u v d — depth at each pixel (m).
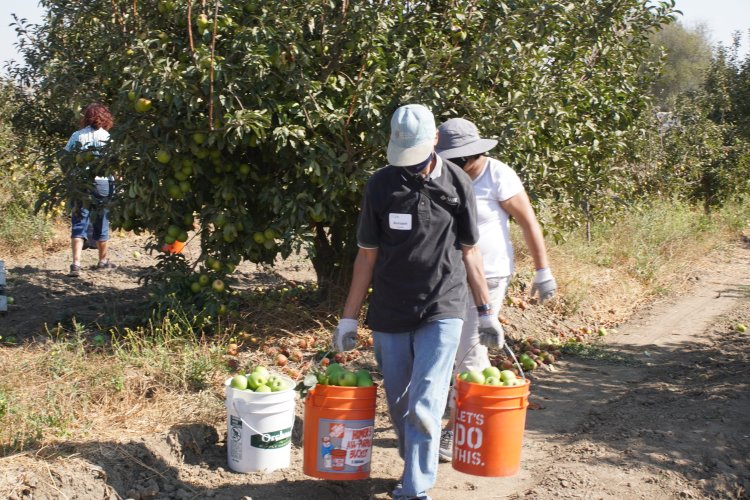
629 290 11.42
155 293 7.10
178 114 6.40
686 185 18.98
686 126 19.59
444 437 4.93
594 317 10.03
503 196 4.72
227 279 7.16
